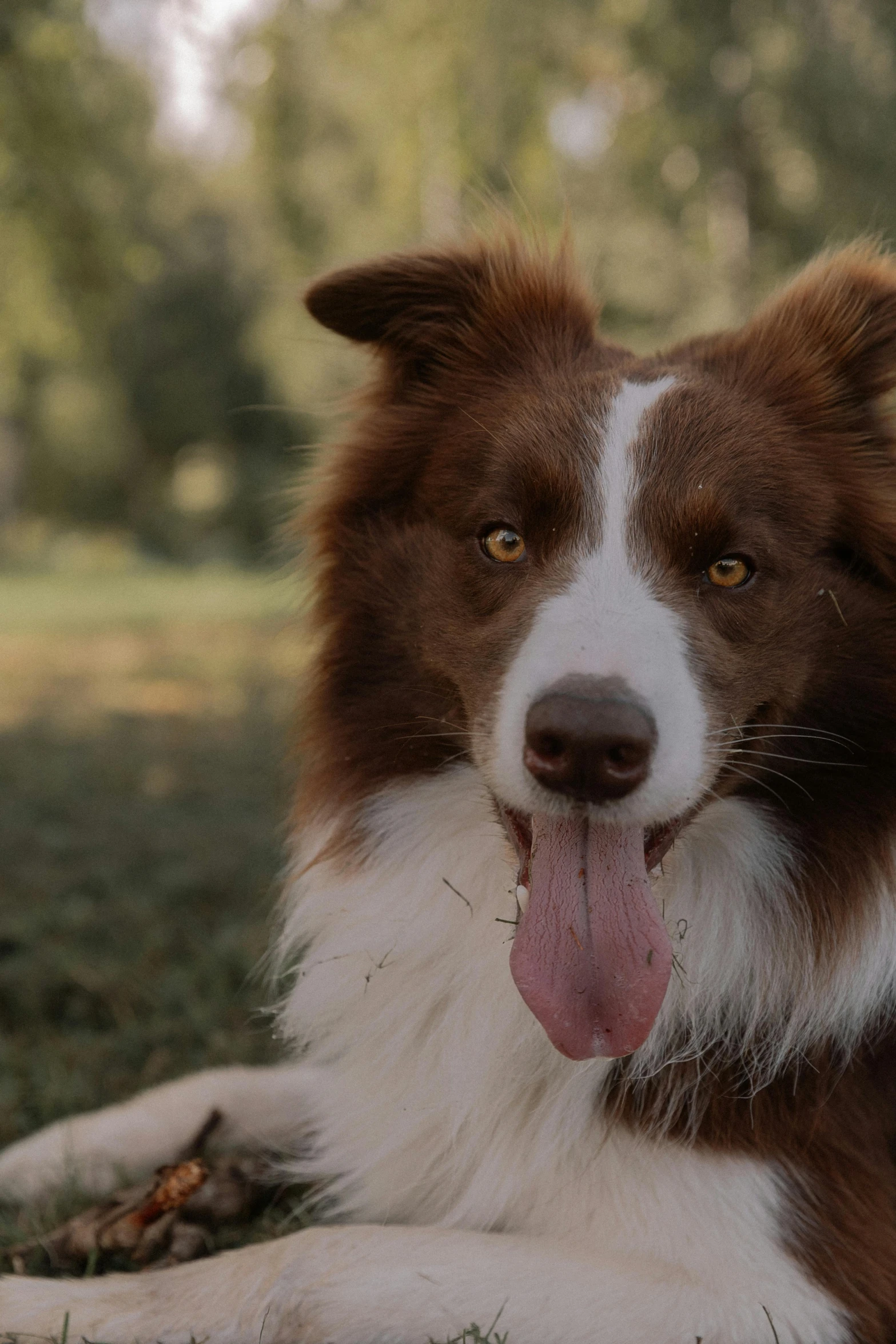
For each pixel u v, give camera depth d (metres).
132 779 1.67
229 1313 0.69
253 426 8.40
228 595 5.61
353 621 0.78
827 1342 0.68
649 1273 0.69
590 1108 0.72
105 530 9.28
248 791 1.60
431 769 0.76
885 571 0.75
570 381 0.77
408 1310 0.68
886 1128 0.74
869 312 0.78
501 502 0.74
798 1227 0.70
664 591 0.72
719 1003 0.73
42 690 2.70
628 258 3.07
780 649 0.73
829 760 0.74
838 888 0.74
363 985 0.77
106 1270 0.75
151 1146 0.82
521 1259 0.69
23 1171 0.81
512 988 0.74
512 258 0.82
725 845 0.74
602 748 0.67
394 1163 0.76
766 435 0.74
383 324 0.81
